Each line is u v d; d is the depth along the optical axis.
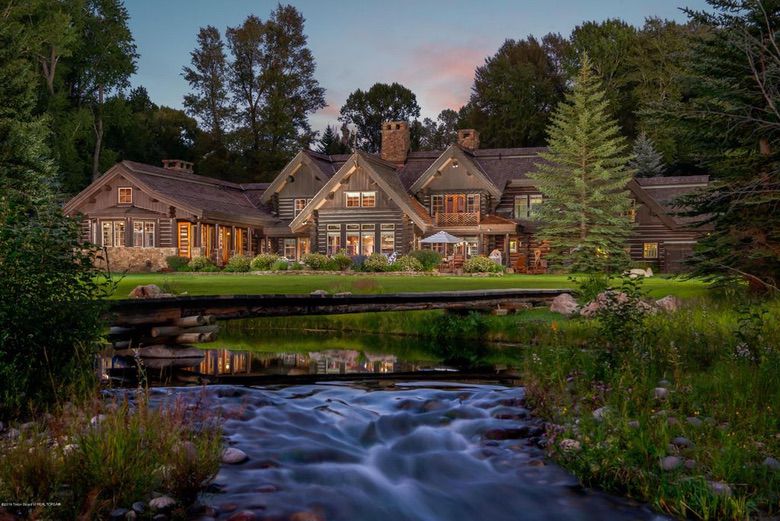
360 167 42.38
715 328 11.38
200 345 15.56
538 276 33.00
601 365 9.08
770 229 16.91
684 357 9.78
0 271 7.55
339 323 19.72
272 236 46.78
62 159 54.06
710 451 5.95
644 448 5.94
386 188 41.31
